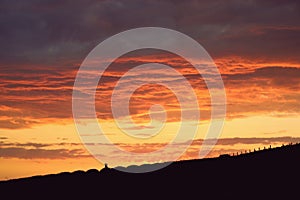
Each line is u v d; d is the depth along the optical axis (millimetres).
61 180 104250
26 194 99812
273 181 89375
